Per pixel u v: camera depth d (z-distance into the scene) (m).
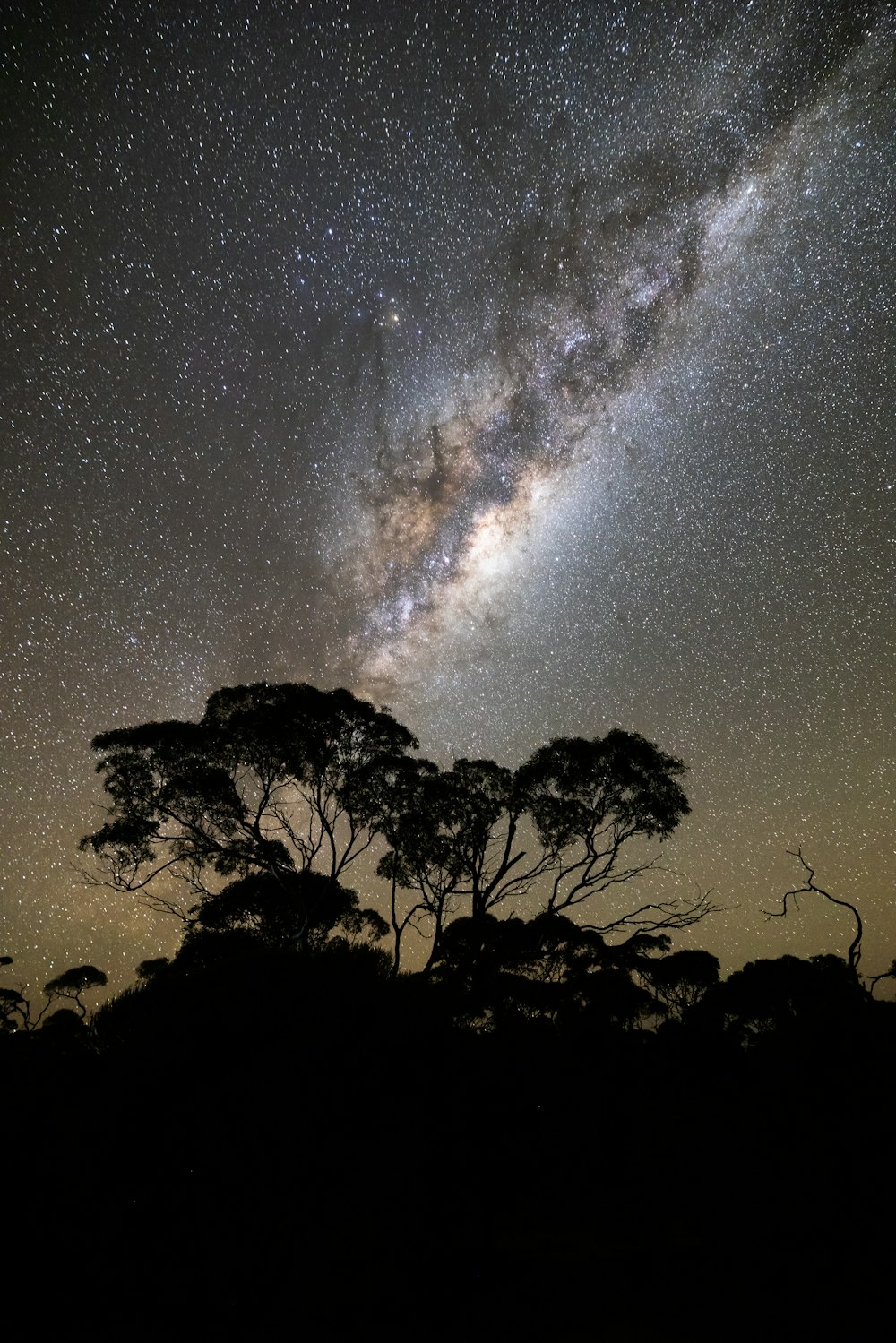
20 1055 6.55
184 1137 5.57
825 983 17.59
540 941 19.95
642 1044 18.00
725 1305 4.71
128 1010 7.04
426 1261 5.25
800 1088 12.12
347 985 7.67
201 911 19.73
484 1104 8.38
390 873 20.98
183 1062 6.25
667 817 20.80
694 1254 5.75
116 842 19.12
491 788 21.16
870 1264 5.36
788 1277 5.21
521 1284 5.03
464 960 19.72
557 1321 4.45
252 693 19.77
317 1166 5.74
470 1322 4.39
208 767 19.50
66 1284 4.32
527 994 18.98
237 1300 4.40
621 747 20.84
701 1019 19.00
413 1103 7.09
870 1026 13.22
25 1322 4.00
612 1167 8.86
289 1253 4.94
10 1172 5.03
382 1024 7.47
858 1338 4.21
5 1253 4.43
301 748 19.61
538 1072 12.74
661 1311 4.63
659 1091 15.14
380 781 20.44
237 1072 6.18
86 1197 4.98
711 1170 8.73
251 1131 5.73
